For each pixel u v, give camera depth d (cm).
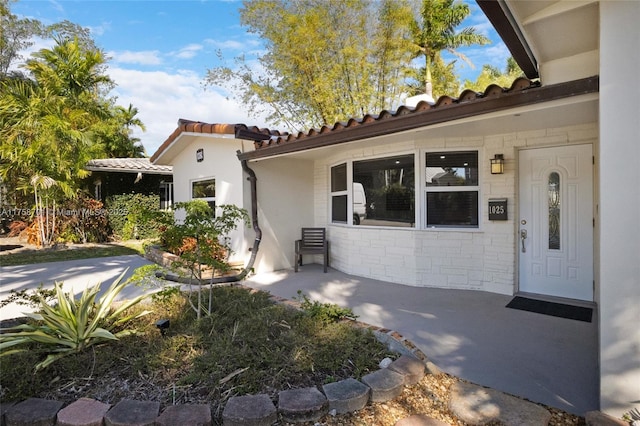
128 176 1380
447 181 565
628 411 223
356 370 278
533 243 521
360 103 1309
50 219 1127
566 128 475
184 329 359
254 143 668
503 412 236
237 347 311
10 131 938
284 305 438
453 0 1590
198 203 377
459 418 234
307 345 313
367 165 653
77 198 1182
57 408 233
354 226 675
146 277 387
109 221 1297
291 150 589
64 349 301
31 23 1427
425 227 577
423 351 334
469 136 543
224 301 448
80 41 1416
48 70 1095
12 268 771
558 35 276
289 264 769
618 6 223
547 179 507
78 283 635
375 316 434
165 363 288
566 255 496
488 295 522
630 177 222
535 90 327
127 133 2159
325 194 779
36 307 409
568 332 378
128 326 364
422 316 432
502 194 527
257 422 221
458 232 557
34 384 255
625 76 222
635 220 221
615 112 225
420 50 1565
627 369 224
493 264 538
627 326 223
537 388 269
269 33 1210
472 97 371
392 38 1277
